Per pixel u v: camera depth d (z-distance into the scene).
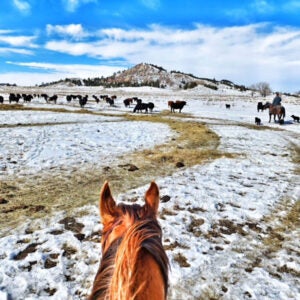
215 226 6.31
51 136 16.47
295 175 10.45
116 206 1.23
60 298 3.97
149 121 26.89
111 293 0.84
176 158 12.24
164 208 7.12
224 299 4.03
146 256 0.87
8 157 11.65
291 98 90.50
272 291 4.23
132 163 11.52
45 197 7.79
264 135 20.33
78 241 5.46
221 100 69.38
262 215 6.91
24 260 4.82
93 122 24.42
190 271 4.64
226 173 10.43
